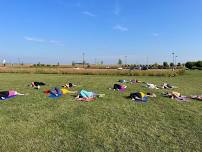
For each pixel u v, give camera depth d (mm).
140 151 9906
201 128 12867
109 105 18156
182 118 14789
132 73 55750
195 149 10117
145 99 20391
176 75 56000
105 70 57844
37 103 18719
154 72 55344
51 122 13672
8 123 13383
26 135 11594
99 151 9883
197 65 109688
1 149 9984
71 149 10055
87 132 12094
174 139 11242
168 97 22031
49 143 10656
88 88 27844
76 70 58531
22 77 44594
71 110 16484
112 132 12133
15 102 19062
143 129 12633
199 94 24625
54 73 59500
